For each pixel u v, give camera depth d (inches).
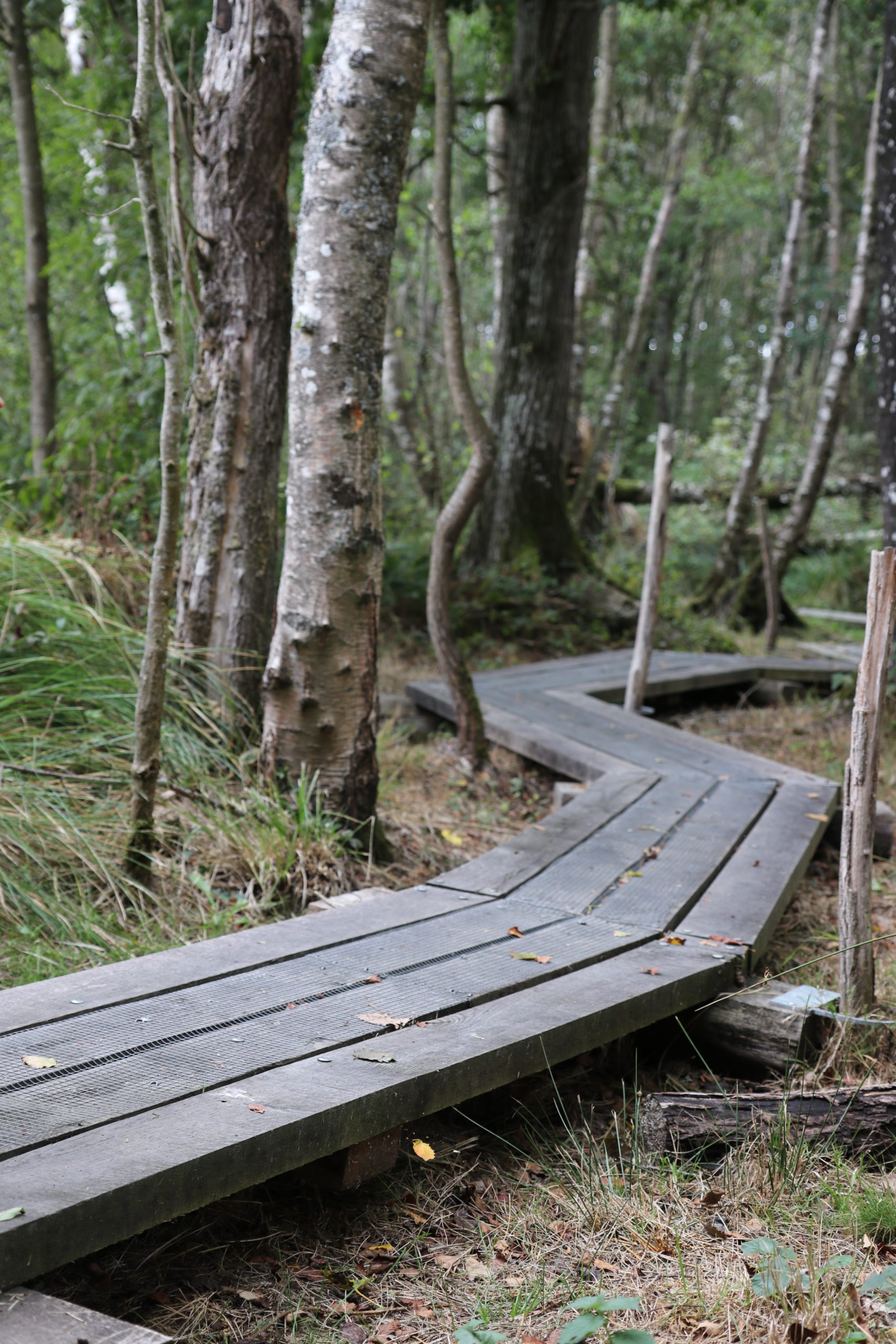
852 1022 133.6
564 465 449.7
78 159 329.7
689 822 200.5
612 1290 91.7
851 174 815.1
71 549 229.6
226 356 208.5
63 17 370.6
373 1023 111.5
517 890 162.6
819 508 684.1
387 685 324.5
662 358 964.6
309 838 175.2
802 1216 102.5
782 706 355.3
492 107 446.6
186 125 209.3
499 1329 85.1
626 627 430.0
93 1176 79.5
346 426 176.2
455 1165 113.0
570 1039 115.9
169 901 161.9
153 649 158.2
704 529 644.1
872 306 834.8
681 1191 107.6
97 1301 87.1
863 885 135.3
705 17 538.9
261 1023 110.2
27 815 161.6
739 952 142.5
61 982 118.0
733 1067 137.6
